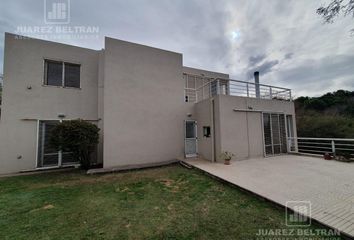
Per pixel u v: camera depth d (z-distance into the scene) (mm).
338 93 20719
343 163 6625
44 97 7141
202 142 8180
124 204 3539
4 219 2951
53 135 6000
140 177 5582
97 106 8070
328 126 13570
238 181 4566
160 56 8078
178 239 2361
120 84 7098
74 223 2811
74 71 7789
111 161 6762
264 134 8375
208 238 2367
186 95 10305
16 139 6645
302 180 4582
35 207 3430
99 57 8180
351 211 2854
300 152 9039
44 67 7230
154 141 7664
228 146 7258
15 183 5090
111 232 2551
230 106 7508
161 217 2982
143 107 7516
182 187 4559
